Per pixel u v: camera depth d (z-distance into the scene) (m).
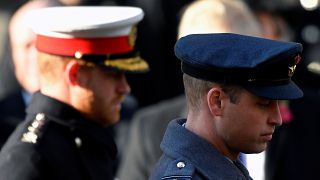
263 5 14.62
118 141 14.00
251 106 7.97
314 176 11.98
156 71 17.28
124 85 10.52
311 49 15.84
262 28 14.65
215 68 7.96
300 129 12.06
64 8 10.94
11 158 9.80
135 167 11.87
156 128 11.92
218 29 11.29
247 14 11.48
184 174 8.02
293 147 12.00
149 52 17.27
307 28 15.82
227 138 8.07
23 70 14.03
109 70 10.33
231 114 8.00
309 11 15.75
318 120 12.06
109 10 10.80
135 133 12.03
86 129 10.33
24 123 10.26
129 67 10.47
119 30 10.44
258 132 8.03
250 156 11.51
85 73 10.29
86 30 10.20
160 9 17.33
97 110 10.38
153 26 17.30
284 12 15.12
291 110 12.12
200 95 8.12
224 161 8.13
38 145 9.94
